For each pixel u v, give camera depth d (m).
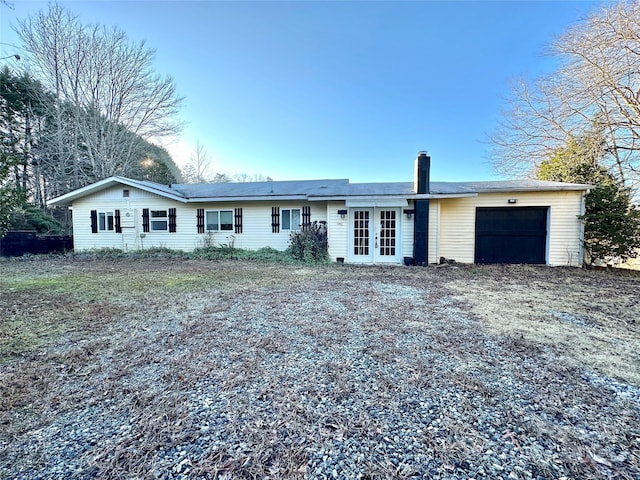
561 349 3.25
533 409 2.18
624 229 9.19
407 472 1.62
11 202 5.36
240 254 11.72
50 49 18.47
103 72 20.27
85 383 2.55
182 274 8.10
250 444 1.83
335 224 10.79
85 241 13.64
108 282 6.96
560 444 1.83
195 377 2.65
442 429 1.96
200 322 4.11
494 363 2.91
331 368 2.80
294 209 12.21
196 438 1.88
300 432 1.94
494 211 10.52
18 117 18.20
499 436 1.90
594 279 7.70
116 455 1.74
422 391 2.42
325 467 1.65
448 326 3.97
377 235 10.59
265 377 2.64
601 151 12.31
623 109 12.00
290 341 3.45
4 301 5.23
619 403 2.26
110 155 20.72
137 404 2.24
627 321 4.24
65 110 19.36
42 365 2.87
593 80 11.67
